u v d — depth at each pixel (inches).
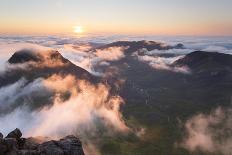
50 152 2623.0
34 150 2600.9
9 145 2511.1
